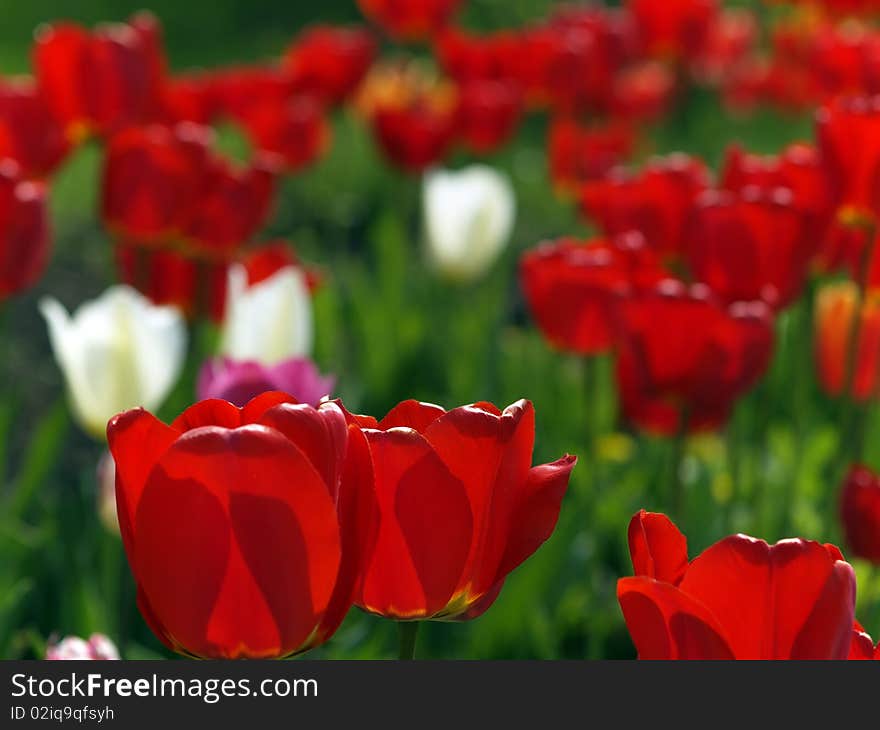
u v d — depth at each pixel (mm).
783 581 1913
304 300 4535
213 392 3531
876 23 11164
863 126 4340
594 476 5207
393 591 2139
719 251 4535
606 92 10844
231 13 20734
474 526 2113
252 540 1858
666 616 1891
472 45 10633
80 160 13039
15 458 7266
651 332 4309
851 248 5070
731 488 5266
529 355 7645
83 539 5395
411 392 7477
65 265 9742
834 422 7480
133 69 6668
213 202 5664
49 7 20766
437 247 7816
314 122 9352
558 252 4871
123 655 4520
